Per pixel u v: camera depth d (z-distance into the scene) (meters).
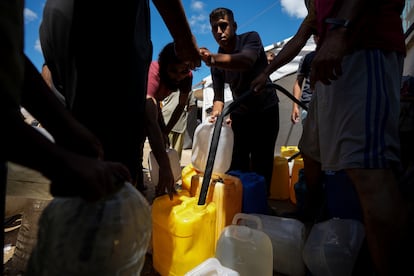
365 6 0.91
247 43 2.05
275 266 1.37
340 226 1.29
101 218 0.57
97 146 0.61
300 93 3.24
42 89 0.58
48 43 0.93
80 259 0.55
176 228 1.19
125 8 0.95
